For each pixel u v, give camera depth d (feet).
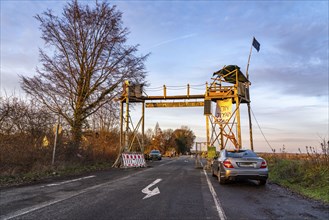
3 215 21.02
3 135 55.88
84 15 75.77
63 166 58.29
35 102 70.18
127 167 75.87
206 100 77.36
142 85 84.17
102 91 78.84
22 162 52.49
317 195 30.17
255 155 40.96
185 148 373.81
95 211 22.49
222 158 41.22
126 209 23.34
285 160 59.67
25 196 29.07
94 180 44.09
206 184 40.27
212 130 76.54
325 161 40.40
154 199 27.96
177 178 48.08
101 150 89.35
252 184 40.65
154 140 302.04
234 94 75.20
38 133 65.36
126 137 81.46
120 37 79.00
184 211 22.85
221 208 24.20
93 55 78.38
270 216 21.56
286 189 36.09
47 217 20.47
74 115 76.84
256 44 81.00
